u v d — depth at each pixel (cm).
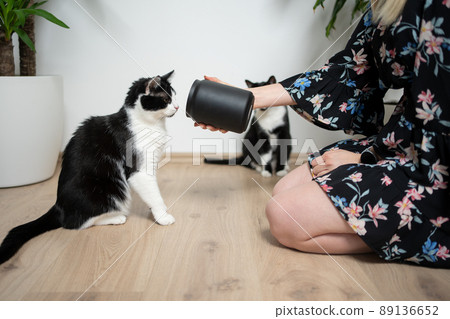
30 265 114
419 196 103
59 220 140
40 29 216
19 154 180
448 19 92
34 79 176
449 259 105
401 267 111
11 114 173
